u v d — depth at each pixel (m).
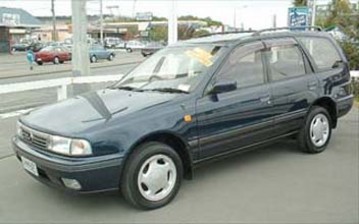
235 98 5.14
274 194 4.88
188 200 4.75
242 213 4.41
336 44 6.84
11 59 39.44
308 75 6.15
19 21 56.38
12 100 12.32
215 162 5.96
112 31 88.75
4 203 4.76
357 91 10.81
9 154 6.50
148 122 4.43
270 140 5.67
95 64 31.78
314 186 5.10
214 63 5.14
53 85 9.39
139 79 5.65
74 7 9.38
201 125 4.83
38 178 4.56
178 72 5.36
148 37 82.75
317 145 6.29
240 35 5.85
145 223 4.25
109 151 4.20
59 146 4.22
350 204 4.58
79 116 4.51
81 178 4.12
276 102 5.61
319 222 4.17
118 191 4.61
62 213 4.51
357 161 5.98
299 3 23.78
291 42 6.08
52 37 69.94
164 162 4.60
